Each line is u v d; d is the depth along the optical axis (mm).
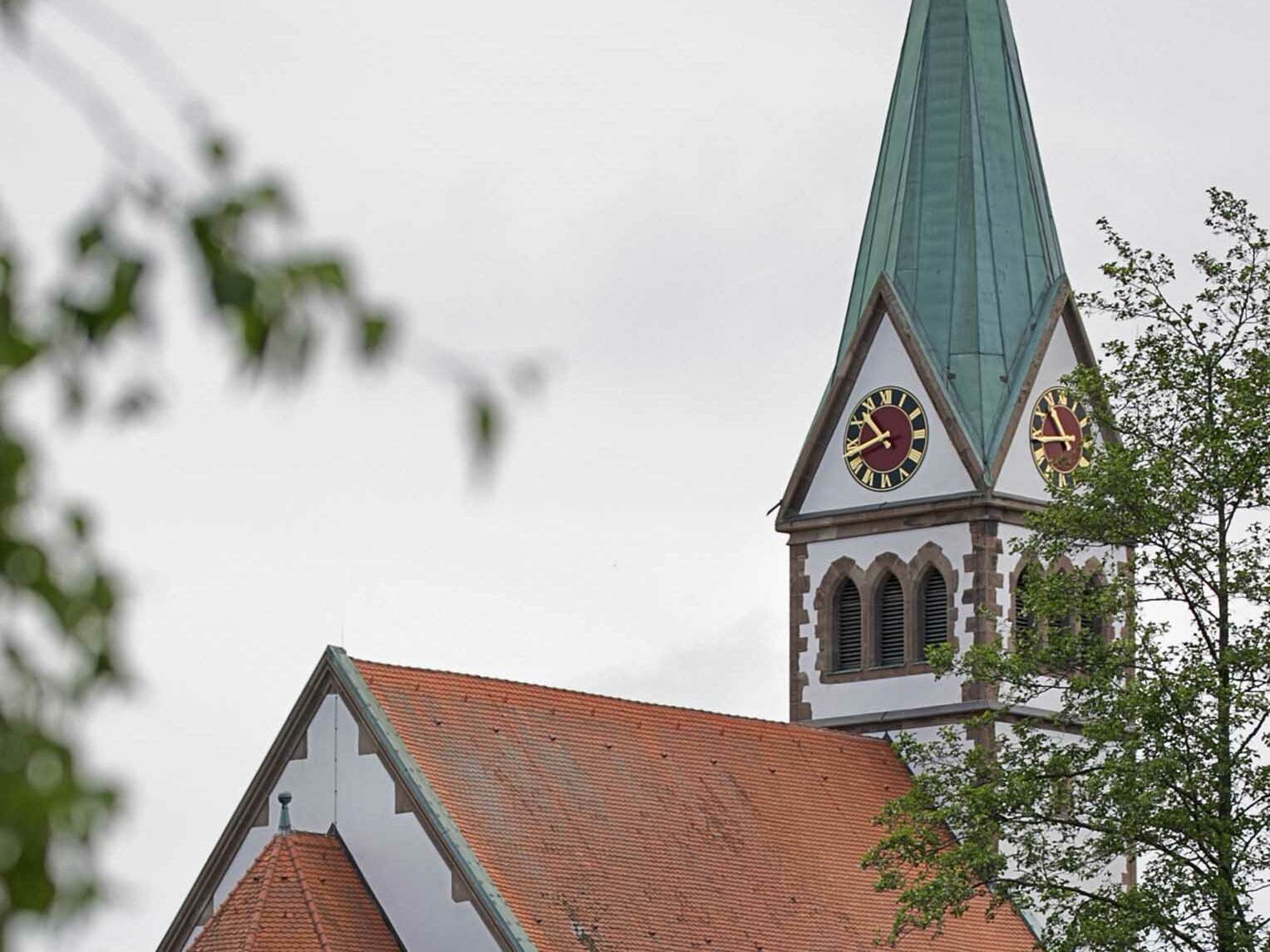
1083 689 80500
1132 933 75438
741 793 107688
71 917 14797
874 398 129375
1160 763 75750
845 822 111438
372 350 15391
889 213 132000
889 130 134000
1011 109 133250
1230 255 81875
